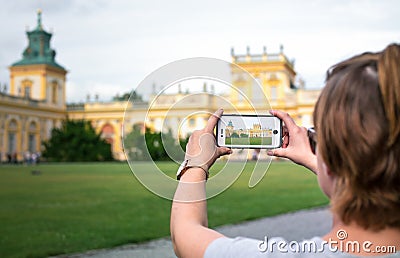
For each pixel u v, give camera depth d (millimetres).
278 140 1131
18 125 64875
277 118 1135
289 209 11562
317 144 844
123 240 7461
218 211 11109
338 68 830
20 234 8047
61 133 58562
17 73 71125
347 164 765
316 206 12211
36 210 11383
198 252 904
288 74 63125
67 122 59500
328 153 789
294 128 1122
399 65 754
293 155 1097
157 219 9922
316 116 828
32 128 67688
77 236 7859
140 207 12016
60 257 6387
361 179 757
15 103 63875
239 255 851
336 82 801
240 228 8766
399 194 749
